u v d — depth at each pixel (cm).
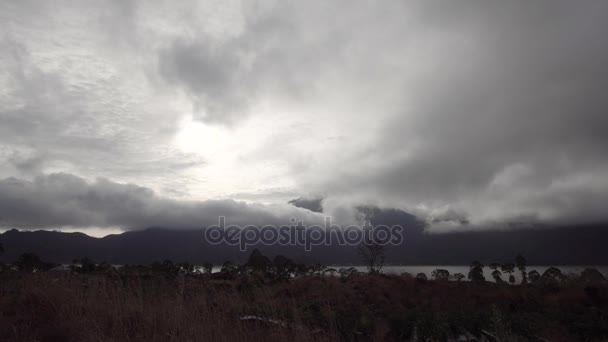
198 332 791
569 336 1109
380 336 1045
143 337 782
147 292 1055
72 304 896
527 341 1017
